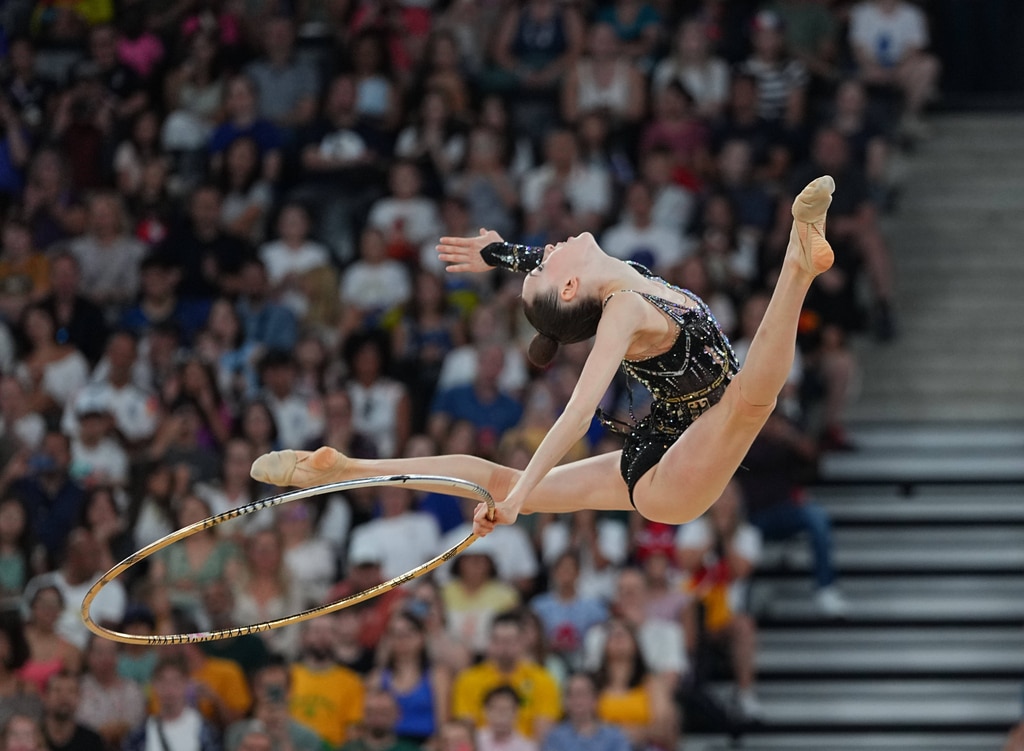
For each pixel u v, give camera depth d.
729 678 23.84
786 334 10.69
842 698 24.23
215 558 22.09
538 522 23.66
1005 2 35.84
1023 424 28.59
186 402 24.75
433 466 11.82
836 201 29.11
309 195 29.38
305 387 25.39
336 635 21.30
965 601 25.45
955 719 23.78
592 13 33.06
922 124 32.72
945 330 29.70
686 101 30.12
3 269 28.11
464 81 31.02
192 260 28.08
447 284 27.66
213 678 20.30
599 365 10.61
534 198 28.84
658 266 27.44
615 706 20.55
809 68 31.59
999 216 31.41
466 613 21.91
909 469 27.31
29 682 19.77
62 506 23.50
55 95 31.58
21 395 25.08
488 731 19.83
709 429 11.14
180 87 31.80
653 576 22.44
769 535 24.83
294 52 32.12
